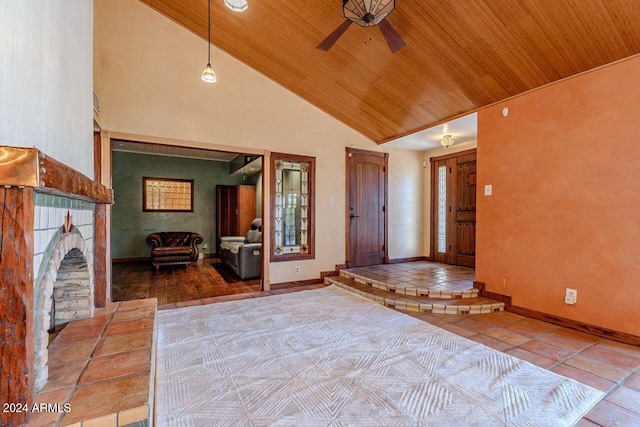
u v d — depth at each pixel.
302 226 4.93
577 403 1.64
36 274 1.19
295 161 4.82
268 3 3.21
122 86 3.65
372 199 5.62
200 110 4.09
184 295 4.16
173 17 3.88
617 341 2.58
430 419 1.47
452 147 5.72
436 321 3.10
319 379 1.82
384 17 2.31
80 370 1.37
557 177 2.99
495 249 3.56
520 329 2.87
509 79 3.17
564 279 2.94
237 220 7.98
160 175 7.57
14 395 1.01
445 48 3.06
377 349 2.23
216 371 1.90
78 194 1.39
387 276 4.61
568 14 2.35
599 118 2.70
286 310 3.15
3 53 0.97
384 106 4.45
